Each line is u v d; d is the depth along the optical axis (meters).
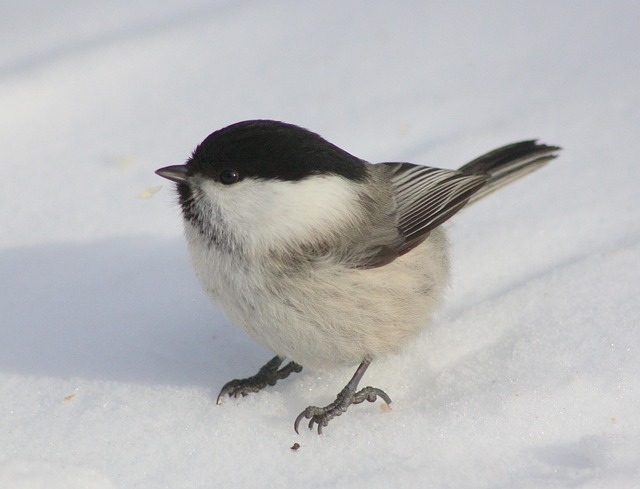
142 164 8.35
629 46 9.71
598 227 7.11
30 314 6.59
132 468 4.97
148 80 9.63
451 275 6.53
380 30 10.45
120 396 5.67
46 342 6.27
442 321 6.36
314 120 8.87
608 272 6.49
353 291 5.35
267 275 5.30
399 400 5.61
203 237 5.48
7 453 5.05
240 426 5.38
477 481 4.74
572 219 7.25
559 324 6.05
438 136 8.55
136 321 6.55
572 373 5.48
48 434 5.25
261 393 5.80
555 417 5.18
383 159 8.23
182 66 9.88
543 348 5.81
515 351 5.84
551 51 9.81
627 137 8.27
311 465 5.02
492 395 5.37
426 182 6.27
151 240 7.47
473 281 6.78
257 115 8.97
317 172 5.41
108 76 9.64
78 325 6.48
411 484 4.74
